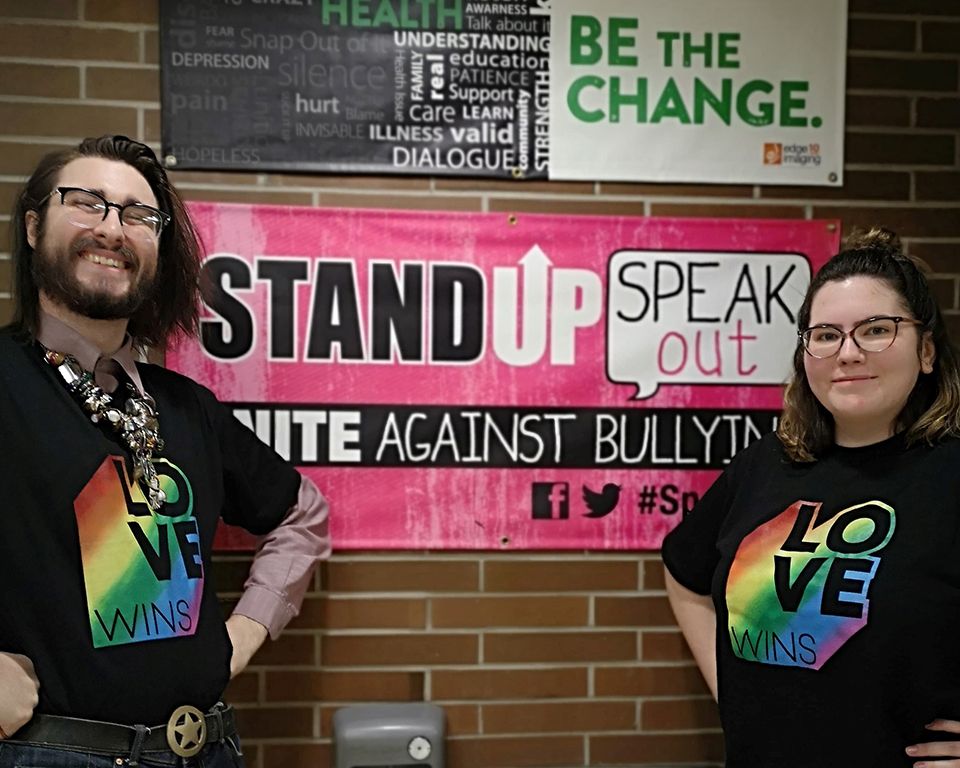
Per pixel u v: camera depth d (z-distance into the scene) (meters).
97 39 1.60
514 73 1.66
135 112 1.61
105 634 1.10
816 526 1.20
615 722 1.72
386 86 1.64
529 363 1.68
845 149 1.74
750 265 1.72
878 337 1.17
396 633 1.67
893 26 1.73
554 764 1.71
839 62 1.72
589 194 1.69
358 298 1.65
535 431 1.69
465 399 1.67
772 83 1.71
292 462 1.65
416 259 1.66
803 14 1.71
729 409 1.72
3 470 1.09
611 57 1.67
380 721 1.57
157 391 1.30
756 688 1.20
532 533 1.69
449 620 1.68
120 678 1.10
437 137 1.65
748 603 1.22
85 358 1.18
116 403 1.21
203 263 1.60
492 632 1.69
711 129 1.70
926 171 1.75
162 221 1.23
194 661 1.18
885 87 1.73
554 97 1.67
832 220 1.73
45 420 1.13
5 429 1.11
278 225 1.63
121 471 1.16
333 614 1.66
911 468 1.18
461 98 1.65
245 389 1.63
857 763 1.11
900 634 1.09
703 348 1.72
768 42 1.70
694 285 1.71
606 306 1.70
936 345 1.22
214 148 1.61
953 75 1.74
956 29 1.73
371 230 1.65
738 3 1.69
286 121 1.62
